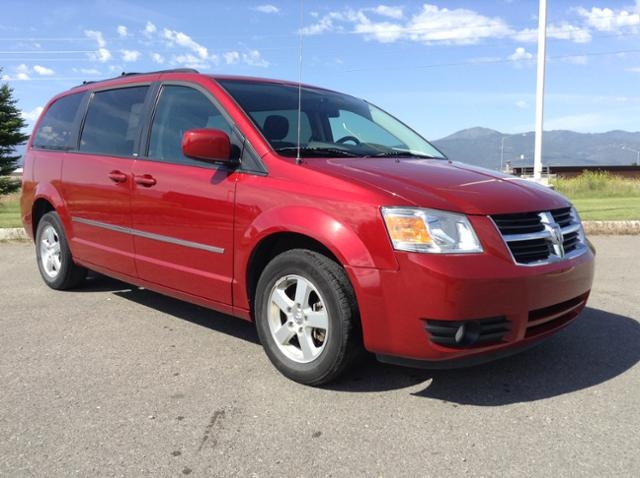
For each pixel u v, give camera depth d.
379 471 2.53
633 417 3.05
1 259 7.44
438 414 3.08
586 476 2.49
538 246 3.24
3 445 2.73
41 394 3.30
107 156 4.79
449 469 2.54
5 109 49.50
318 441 2.79
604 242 8.95
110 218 4.70
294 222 3.28
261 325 3.59
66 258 5.45
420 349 2.97
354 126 4.55
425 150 4.67
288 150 3.70
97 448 2.71
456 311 2.89
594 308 5.18
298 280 3.38
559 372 3.67
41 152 5.78
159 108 4.46
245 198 3.58
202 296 3.99
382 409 3.13
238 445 2.75
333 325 3.20
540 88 15.03
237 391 3.36
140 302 5.32
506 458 2.63
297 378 3.43
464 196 3.17
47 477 2.47
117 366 3.73
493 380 3.54
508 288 2.99
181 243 4.04
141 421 2.98
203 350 4.04
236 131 3.82
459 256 2.94
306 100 4.46
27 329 4.49
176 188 4.04
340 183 3.23
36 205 5.82
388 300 2.99
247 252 3.56
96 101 5.25
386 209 3.02
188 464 2.58
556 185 22.86
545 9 14.73
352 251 3.07
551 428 2.92
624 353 4.02
